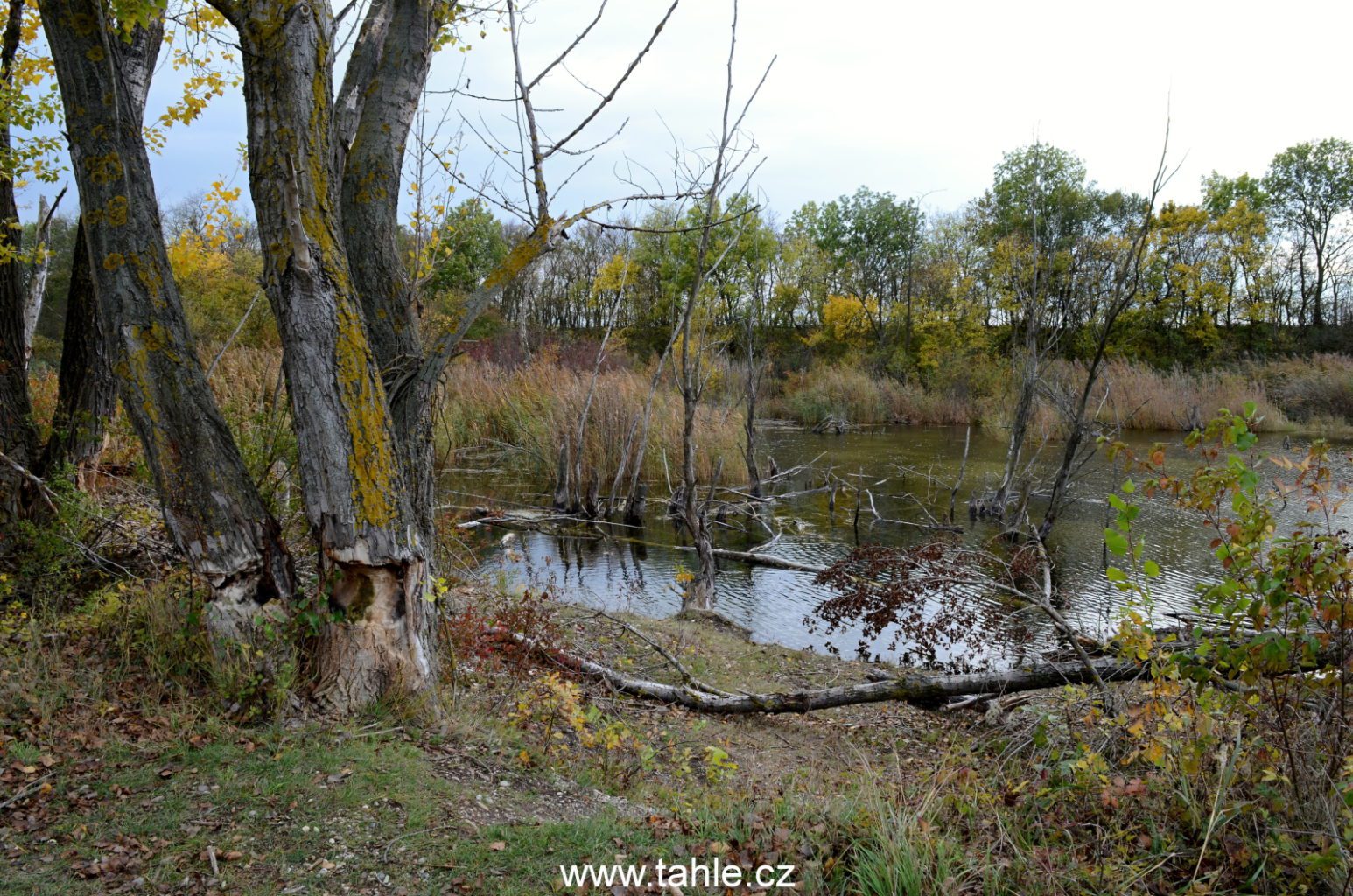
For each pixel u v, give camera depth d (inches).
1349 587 160.2
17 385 285.0
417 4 228.5
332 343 194.7
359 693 200.2
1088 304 1228.5
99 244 189.3
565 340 1528.1
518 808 174.1
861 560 442.9
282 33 183.9
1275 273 1870.1
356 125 225.0
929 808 177.5
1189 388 1238.9
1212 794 168.1
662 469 733.3
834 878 151.7
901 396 1460.4
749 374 703.1
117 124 189.5
